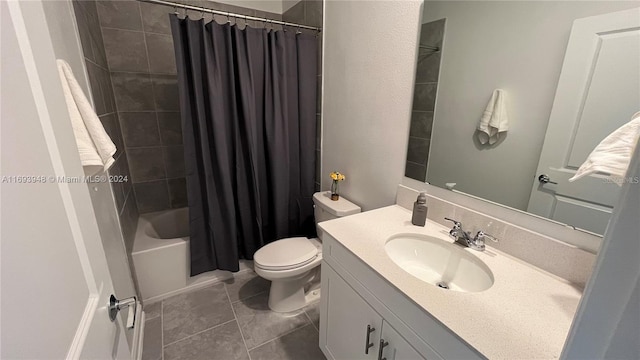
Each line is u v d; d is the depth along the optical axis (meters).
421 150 1.34
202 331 1.65
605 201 0.78
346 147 1.86
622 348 0.29
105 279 0.68
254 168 1.99
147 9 2.04
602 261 0.31
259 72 1.91
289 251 1.74
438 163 1.27
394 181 1.52
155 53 2.14
